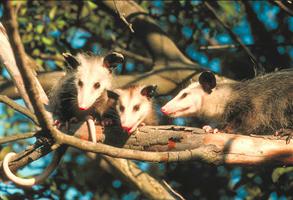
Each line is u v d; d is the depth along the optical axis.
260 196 10.27
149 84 9.68
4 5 5.32
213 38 12.55
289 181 10.09
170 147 7.51
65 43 12.20
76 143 6.73
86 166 12.30
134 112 8.34
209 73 9.23
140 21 11.21
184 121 9.41
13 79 7.85
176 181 12.04
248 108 9.11
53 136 6.61
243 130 9.10
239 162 7.33
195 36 12.14
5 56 7.94
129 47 12.35
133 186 10.64
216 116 9.25
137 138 7.64
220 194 11.90
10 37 5.55
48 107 8.06
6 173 7.30
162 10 12.39
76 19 12.13
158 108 9.34
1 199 9.28
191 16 11.98
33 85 6.05
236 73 12.62
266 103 9.07
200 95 9.22
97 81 8.34
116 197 12.23
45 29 11.63
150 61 12.05
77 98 8.21
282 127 9.02
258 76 9.53
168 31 12.67
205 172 12.00
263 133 9.09
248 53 10.97
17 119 11.73
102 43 12.36
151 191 10.41
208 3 11.87
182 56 11.13
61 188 11.28
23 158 7.39
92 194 12.08
